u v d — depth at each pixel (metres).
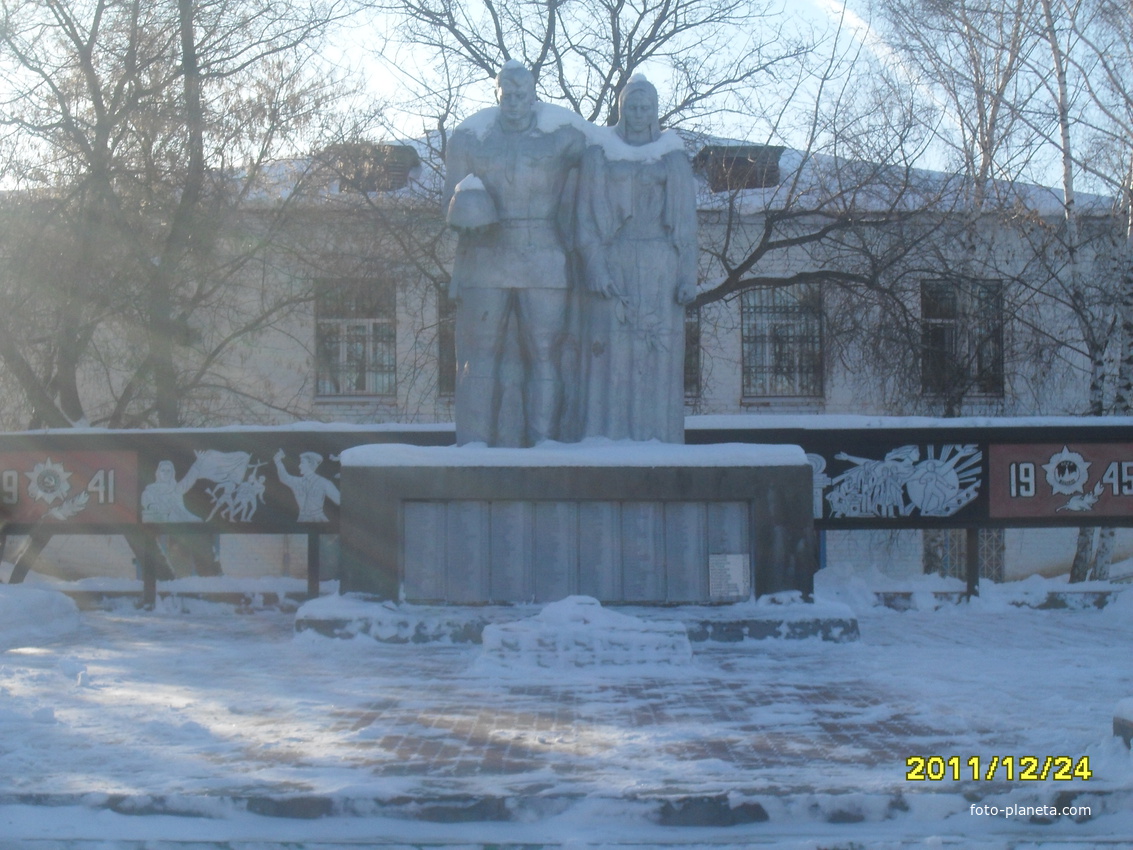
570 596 9.68
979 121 20.20
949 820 5.47
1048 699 7.71
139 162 17.97
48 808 5.47
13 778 5.81
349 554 10.81
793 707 7.52
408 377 23.80
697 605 10.68
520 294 11.48
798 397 23.81
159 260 18.08
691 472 10.71
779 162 22.45
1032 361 19.89
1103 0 18.98
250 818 5.42
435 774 5.87
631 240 11.45
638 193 11.47
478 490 10.74
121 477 13.44
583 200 11.38
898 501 13.18
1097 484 13.12
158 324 17.97
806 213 19.78
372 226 19.66
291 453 13.44
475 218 11.04
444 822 5.41
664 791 5.51
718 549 10.76
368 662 9.43
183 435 13.45
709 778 5.78
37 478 13.44
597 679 8.60
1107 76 19.31
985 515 13.16
